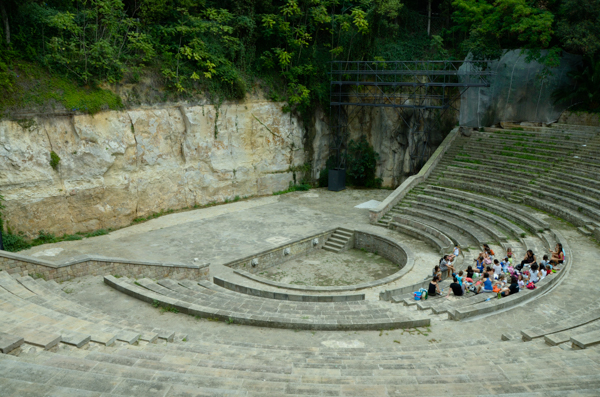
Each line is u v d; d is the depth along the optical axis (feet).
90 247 74.64
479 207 88.48
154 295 49.24
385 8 113.09
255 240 81.00
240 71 102.99
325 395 24.02
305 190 118.32
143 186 88.74
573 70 99.76
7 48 71.05
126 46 86.89
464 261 66.85
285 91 112.06
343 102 118.11
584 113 98.02
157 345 35.37
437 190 98.73
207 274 64.90
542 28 94.53
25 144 71.41
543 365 30.78
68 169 76.84
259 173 109.40
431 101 118.52
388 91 120.06
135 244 77.10
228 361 32.45
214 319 44.98
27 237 72.95
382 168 123.44
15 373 22.85
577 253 61.77
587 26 89.92
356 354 36.50
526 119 106.63
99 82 80.74
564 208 76.54
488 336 42.22
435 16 136.98
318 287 62.75
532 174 89.76
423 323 44.39
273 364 32.27
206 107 96.43
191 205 98.48
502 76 105.60
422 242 83.56
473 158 104.27
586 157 87.10
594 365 30.01
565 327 40.06
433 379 27.81
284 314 46.60
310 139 119.24
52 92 74.74
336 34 120.16
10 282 45.29
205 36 98.89
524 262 58.34
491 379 27.81
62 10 82.94
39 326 33.32
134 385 22.45
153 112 88.43
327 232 88.38
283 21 104.99
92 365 25.68
